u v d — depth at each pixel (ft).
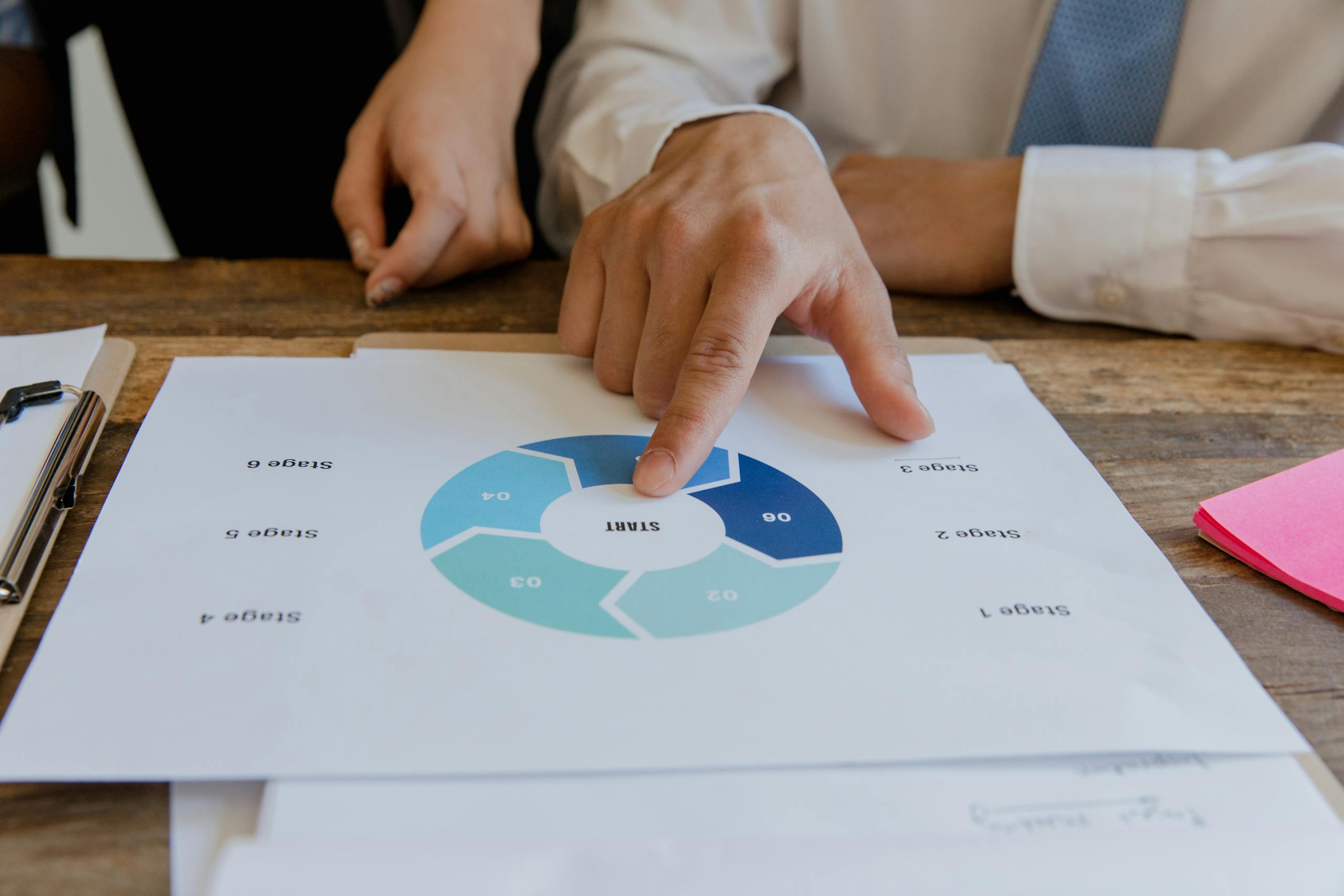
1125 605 1.01
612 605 0.97
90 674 0.84
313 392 1.40
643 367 1.40
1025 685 0.89
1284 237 1.68
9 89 3.08
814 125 2.93
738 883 0.68
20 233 3.36
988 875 0.69
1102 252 1.80
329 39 3.17
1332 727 0.88
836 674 0.89
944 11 2.61
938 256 1.96
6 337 1.47
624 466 1.25
